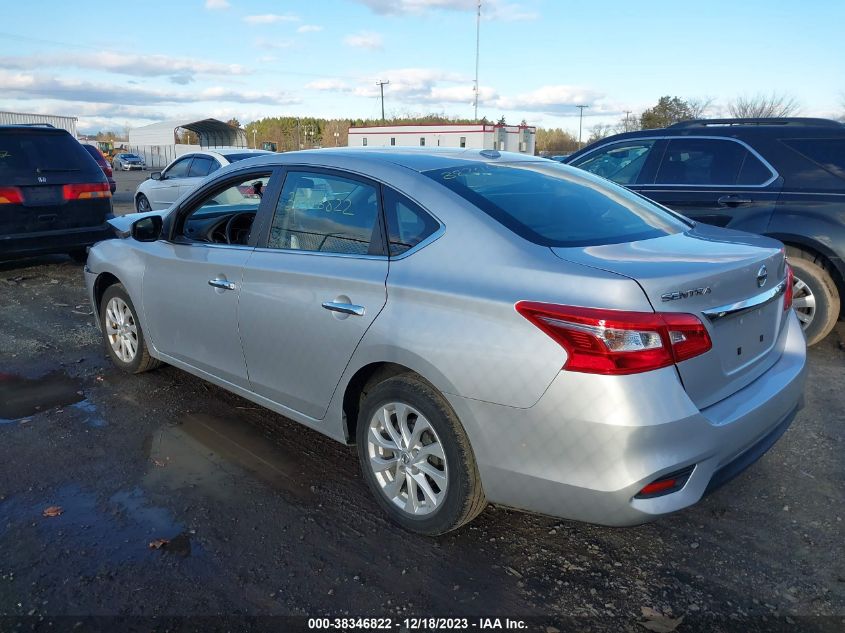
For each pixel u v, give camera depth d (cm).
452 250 286
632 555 297
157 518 321
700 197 583
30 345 576
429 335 277
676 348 244
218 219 457
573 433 246
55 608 261
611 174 651
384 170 324
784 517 324
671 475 246
